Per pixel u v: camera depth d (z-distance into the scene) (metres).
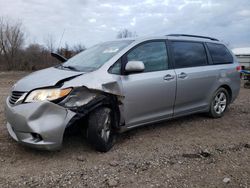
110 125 4.14
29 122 3.46
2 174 3.27
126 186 3.09
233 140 4.70
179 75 4.97
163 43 4.96
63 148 4.08
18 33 24.84
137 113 4.42
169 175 3.37
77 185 3.09
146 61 4.59
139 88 4.34
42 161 3.64
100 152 3.98
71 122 3.59
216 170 3.53
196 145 4.41
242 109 7.12
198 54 5.56
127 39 4.82
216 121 5.85
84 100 3.72
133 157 3.86
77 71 4.09
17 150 3.93
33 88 3.61
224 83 6.00
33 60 23.84
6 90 9.85
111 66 4.13
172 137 4.76
